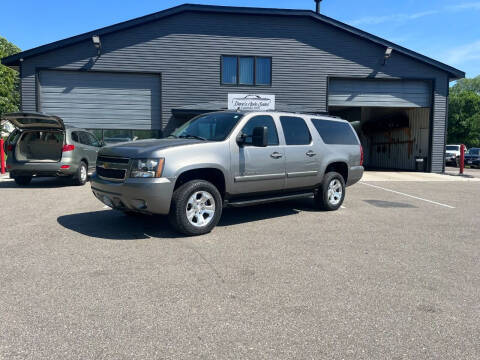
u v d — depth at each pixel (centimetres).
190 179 577
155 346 264
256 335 281
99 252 470
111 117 1675
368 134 2664
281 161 659
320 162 732
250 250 490
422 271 426
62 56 1611
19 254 460
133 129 1692
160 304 329
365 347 268
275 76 1759
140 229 588
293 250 495
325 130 760
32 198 880
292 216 716
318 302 339
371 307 331
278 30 1755
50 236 543
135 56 1662
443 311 326
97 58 1634
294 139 693
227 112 662
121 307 322
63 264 425
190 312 315
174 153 534
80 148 1113
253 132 586
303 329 291
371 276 407
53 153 1115
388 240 557
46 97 1623
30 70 1595
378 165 2523
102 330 284
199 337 277
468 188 1255
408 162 2119
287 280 389
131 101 1686
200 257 457
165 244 509
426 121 1936
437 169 1886
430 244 540
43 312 311
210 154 565
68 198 883
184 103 1705
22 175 1048
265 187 645
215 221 573
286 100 1772
